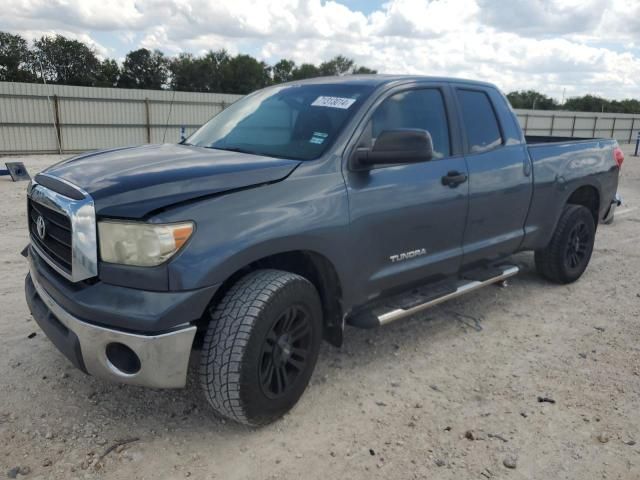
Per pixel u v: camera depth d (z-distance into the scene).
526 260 6.40
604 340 4.31
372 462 2.81
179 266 2.60
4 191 11.73
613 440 3.03
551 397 3.45
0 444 2.84
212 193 2.78
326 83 3.98
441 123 4.05
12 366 3.62
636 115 53.22
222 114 4.38
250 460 2.80
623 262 6.52
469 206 4.12
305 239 3.05
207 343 2.82
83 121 29.92
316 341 3.24
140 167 2.98
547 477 2.74
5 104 27.59
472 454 2.89
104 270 2.67
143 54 76.81
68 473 2.66
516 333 4.40
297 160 3.24
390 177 3.56
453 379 3.65
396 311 3.67
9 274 5.47
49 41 71.12
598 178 5.63
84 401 3.26
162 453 2.84
